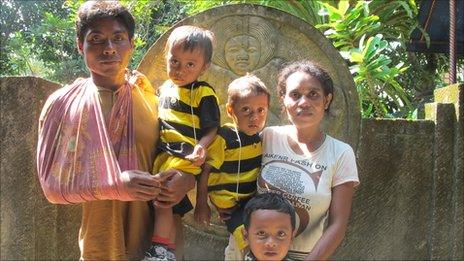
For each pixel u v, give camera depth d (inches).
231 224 95.1
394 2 190.7
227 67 125.2
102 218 91.5
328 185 92.1
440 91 128.3
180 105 93.8
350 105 124.6
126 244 95.4
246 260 89.0
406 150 124.0
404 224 123.5
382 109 171.9
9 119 109.8
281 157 95.3
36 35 273.1
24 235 108.5
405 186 123.6
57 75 253.9
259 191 95.1
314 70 93.2
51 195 89.3
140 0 234.5
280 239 85.0
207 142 91.5
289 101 92.8
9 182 109.3
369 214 123.5
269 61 125.9
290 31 126.0
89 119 89.5
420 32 199.6
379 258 123.4
